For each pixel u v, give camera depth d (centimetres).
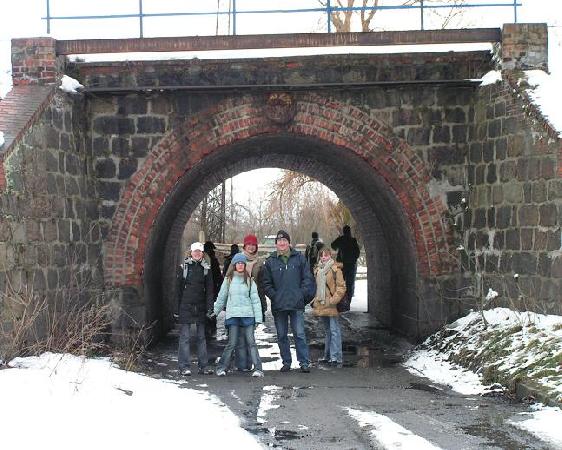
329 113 1370
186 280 1154
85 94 1342
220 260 2902
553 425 768
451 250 1383
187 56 1316
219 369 1135
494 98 1295
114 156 1369
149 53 1319
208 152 1369
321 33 1296
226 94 1359
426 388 1023
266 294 1183
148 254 1409
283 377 1124
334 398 951
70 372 881
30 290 1049
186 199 1759
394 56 1333
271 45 1298
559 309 1100
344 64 1339
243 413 857
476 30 1307
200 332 1162
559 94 1181
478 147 1352
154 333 1512
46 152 1157
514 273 1224
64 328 1167
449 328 1321
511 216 1236
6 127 1049
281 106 1356
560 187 1098
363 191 1758
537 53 1289
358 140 1378
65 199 1229
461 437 730
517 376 947
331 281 1241
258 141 1509
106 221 1370
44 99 1153
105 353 1278
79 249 1281
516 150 1223
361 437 739
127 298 1362
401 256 1570
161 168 1370
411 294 1468
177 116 1366
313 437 740
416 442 711
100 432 643
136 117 1368
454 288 1383
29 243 1065
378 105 1378
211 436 691
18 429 613
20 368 903
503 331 1124
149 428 687
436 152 1385
